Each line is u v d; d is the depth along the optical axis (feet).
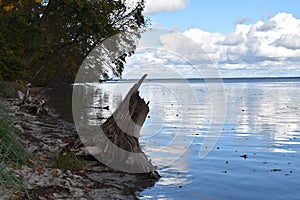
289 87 290.56
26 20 87.40
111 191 22.71
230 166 30.81
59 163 26.32
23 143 28.94
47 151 29.50
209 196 22.97
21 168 22.86
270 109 92.99
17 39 80.12
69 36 114.62
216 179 26.81
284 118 71.46
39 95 109.70
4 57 70.74
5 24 75.61
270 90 226.99
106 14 104.73
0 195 17.88
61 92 124.16
